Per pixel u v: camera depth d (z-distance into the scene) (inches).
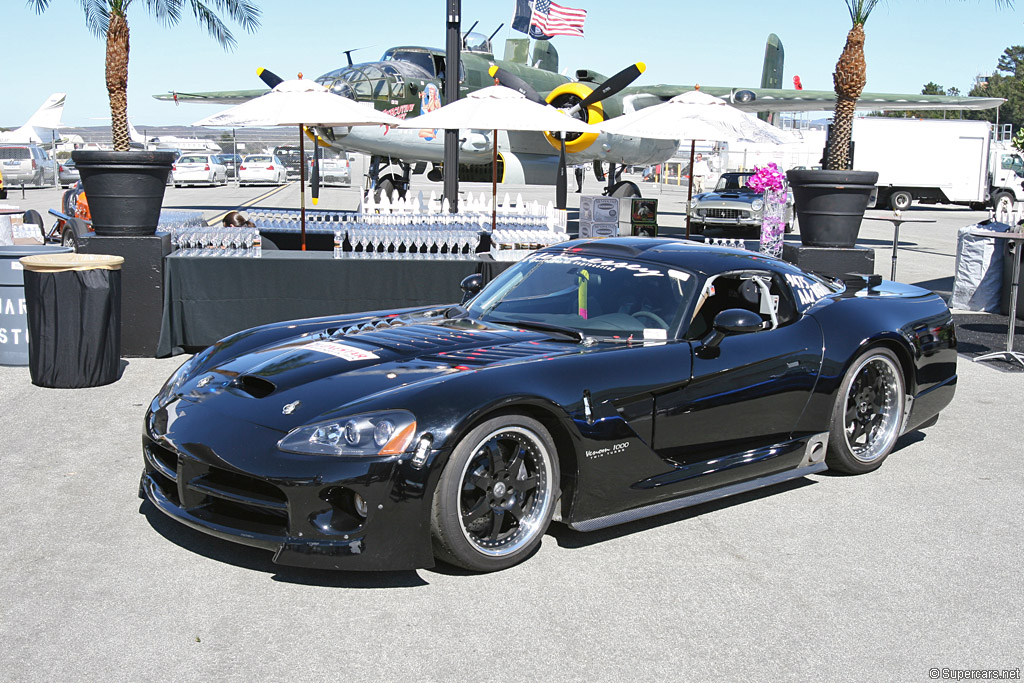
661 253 176.6
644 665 108.3
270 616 118.1
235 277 273.4
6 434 194.7
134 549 137.6
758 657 110.8
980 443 207.2
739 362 158.6
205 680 102.6
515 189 1370.6
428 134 605.6
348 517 122.3
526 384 132.7
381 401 126.1
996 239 397.7
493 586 128.5
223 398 138.4
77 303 229.5
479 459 130.2
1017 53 3083.2
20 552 135.7
